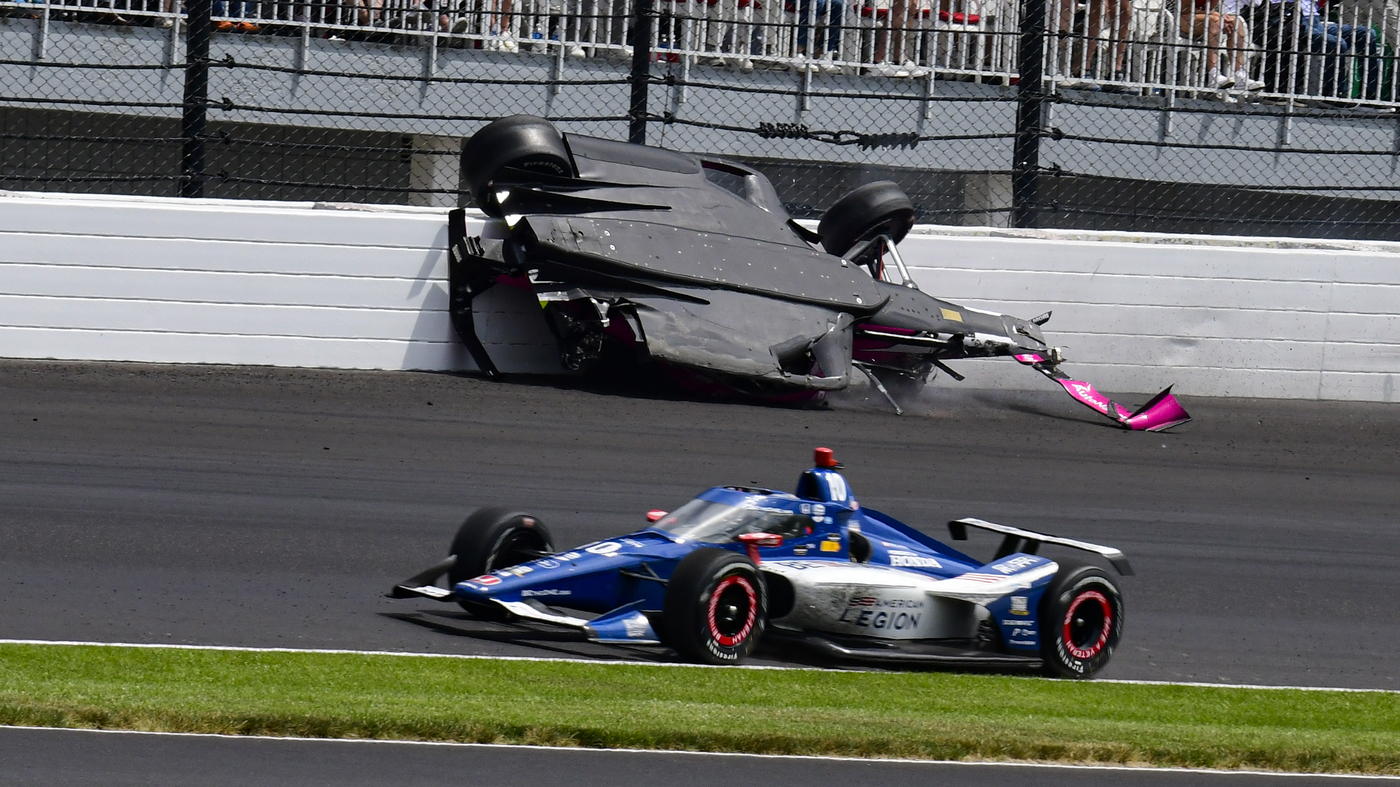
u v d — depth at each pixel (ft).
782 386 168.55
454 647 86.84
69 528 107.34
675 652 89.10
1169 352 198.49
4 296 166.81
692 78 208.33
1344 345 201.98
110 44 196.03
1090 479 150.61
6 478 119.34
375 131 202.28
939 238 193.47
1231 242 204.95
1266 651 101.76
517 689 77.51
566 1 196.75
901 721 75.82
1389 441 179.83
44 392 151.64
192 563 101.60
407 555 108.37
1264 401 198.59
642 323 165.78
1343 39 220.02
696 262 173.27
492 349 180.24
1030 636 91.61
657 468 140.15
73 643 80.84
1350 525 140.77
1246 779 72.18
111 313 169.37
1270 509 144.36
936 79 214.90
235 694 73.05
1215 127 222.89
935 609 92.32
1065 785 69.05
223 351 172.14
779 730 72.38
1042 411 183.93
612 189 176.65
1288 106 221.25
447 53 205.67
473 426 151.43
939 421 173.27
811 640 88.74
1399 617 113.29
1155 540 129.80
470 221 179.52
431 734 69.21
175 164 205.26
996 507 136.46
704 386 173.58
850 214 187.93
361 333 175.63
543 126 175.22
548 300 168.14
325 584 99.45
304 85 201.67
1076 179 224.53
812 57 205.46
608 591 87.66
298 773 63.57
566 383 175.94
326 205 179.42
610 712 73.77
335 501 121.08
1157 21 215.92
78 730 66.90
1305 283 200.64
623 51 207.51
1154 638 102.63
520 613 82.58
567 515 121.90
